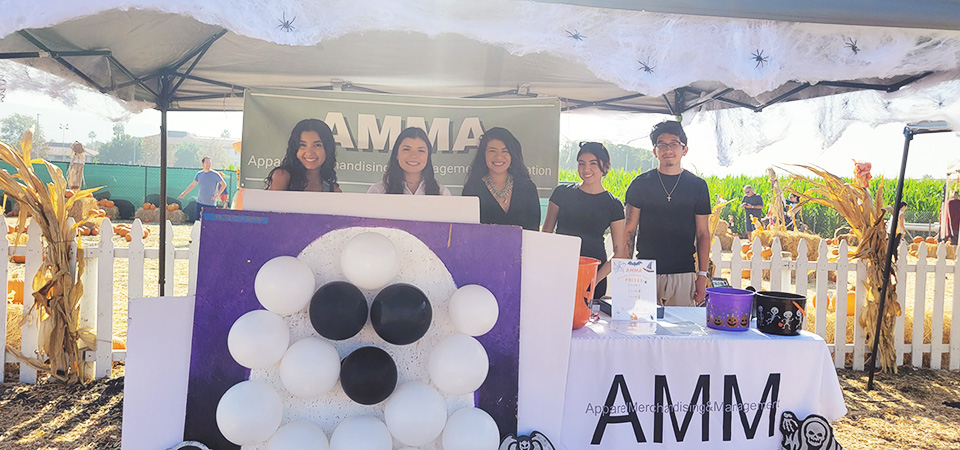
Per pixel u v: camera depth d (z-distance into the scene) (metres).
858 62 2.61
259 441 1.64
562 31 2.33
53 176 4.19
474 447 1.68
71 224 4.25
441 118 4.21
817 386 2.11
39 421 3.62
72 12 1.98
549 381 1.86
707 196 4.37
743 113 4.45
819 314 5.22
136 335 1.70
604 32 2.35
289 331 1.70
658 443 2.04
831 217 19.53
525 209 4.24
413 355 1.76
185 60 3.93
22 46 3.05
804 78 2.61
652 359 2.04
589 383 2.01
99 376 4.37
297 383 1.61
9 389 4.11
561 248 1.88
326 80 4.48
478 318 1.69
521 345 1.86
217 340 1.71
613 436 2.03
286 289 1.61
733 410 2.07
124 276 8.80
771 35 2.50
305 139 4.14
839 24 2.46
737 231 19.95
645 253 4.38
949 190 13.52
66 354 4.26
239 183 4.14
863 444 3.62
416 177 4.19
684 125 5.09
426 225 1.81
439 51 3.63
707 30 2.42
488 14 2.28
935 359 5.21
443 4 2.25
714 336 2.09
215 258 1.73
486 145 4.20
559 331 1.87
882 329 5.09
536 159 4.25
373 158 4.21
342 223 1.78
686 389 2.05
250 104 4.11
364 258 1.63
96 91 3.71
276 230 1.75
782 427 2.09
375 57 3.82
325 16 2.19
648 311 2.31
